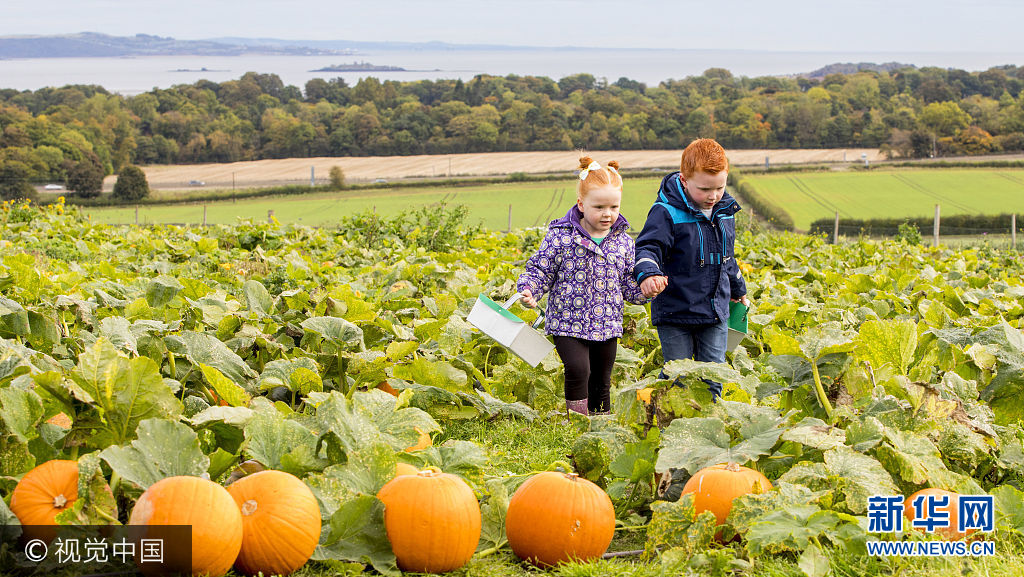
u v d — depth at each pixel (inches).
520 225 2842.0
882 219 2426.2
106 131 4458.7
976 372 206.7
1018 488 158.7
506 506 146.5
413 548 129.2
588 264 211.0
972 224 2341.3
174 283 251.1
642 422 172.7
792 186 3624.5
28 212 749.9
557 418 215.2
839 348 167.0
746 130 4859.7
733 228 205.9
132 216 3088.1
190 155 4758.9
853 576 129.5
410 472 141.2
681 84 6569.9
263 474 128.6
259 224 659.4
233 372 188.2
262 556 122.3
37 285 251.9
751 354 300.8
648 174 3900.1
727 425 158.7
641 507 160.6
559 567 134.3
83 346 192.9
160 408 136.6
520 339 197.3
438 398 201.2
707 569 129.0
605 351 218.1
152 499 117.9
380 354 202.5
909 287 418.6
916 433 157.4
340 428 141.0
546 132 4953.3
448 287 336.5
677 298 202.1
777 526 128.3
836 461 142.9
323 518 132.0
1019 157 4379.9
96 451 128.9
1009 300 380.5
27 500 123.1
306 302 260.7
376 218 692.7
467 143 4950.8
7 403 130.3
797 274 489.7
